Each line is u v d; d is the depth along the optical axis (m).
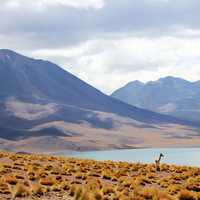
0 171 45.62
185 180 49.53
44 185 38.66
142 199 32.00
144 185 43.97
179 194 35.59
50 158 67.81
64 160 66.69
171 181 46.66
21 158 64.69
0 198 30.08
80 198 30.25
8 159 62.16
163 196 34.09
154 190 35.12
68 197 32.53
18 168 50.25
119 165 61.66
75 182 41.19
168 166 65.19
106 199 32.00
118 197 32.38
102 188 35.94
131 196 33.19
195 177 50.59
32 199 30.80
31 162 59.62
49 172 47.94
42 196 32.38
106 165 60.53
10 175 42.84
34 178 42.19
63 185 36.56
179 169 59.28
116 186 38.69
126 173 53.22
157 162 60.41
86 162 63.91
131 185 39.59
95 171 52.25
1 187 34.31
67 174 48.25
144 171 57.25
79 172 47.25
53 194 33.56
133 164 65.12
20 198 30.84
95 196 31.95
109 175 47.69
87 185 37.47
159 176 52.84
